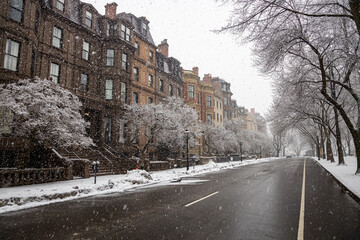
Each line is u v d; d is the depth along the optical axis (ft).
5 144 43.86
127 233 16.55
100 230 17.35
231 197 29.43
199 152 134.10
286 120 93.66
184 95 130.82
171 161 83.25
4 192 28.73
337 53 47.52
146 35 100.89
